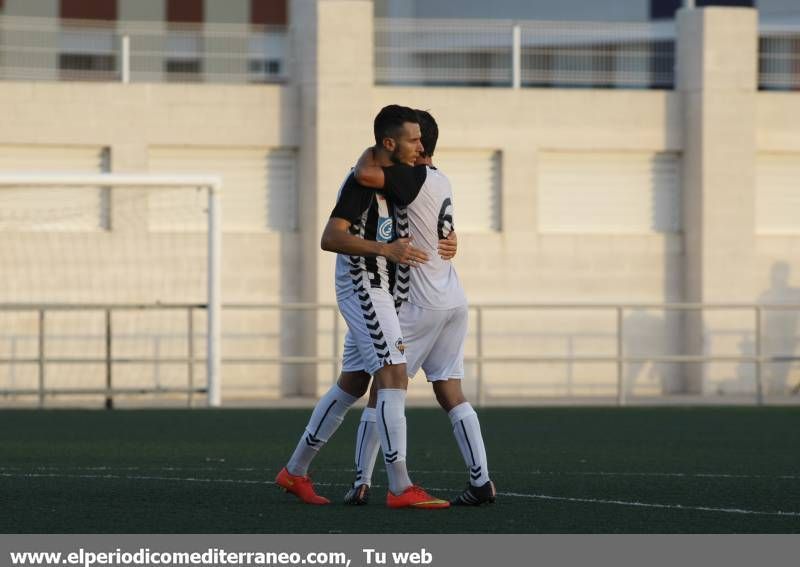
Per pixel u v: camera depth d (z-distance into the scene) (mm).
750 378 78750
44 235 73312
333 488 31328
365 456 28266
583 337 78750
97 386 73500
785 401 73062
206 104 75750
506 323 78000
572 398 76875
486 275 77812
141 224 74312
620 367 68062
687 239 79438
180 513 26797
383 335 26828
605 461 38500
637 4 94625
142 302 74312
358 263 26938
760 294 79438
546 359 67625
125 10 99688
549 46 78938
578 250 78625
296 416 55500
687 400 73938
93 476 33469
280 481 28500
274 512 26953
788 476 34344
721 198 78250
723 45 78250
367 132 75562
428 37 77750
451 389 28016
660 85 80000
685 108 79250
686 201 79562
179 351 74750
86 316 73688
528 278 78188
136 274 74375
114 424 51625
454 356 27906
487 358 67562
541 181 78875
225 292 76000
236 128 75938
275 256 76375
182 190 74875
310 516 26438
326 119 75062
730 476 34312
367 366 27266
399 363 26969
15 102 74188
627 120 78875
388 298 27047
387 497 28094
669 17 93438
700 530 25047
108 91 75000
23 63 74500
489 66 78438
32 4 97000
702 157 78125
